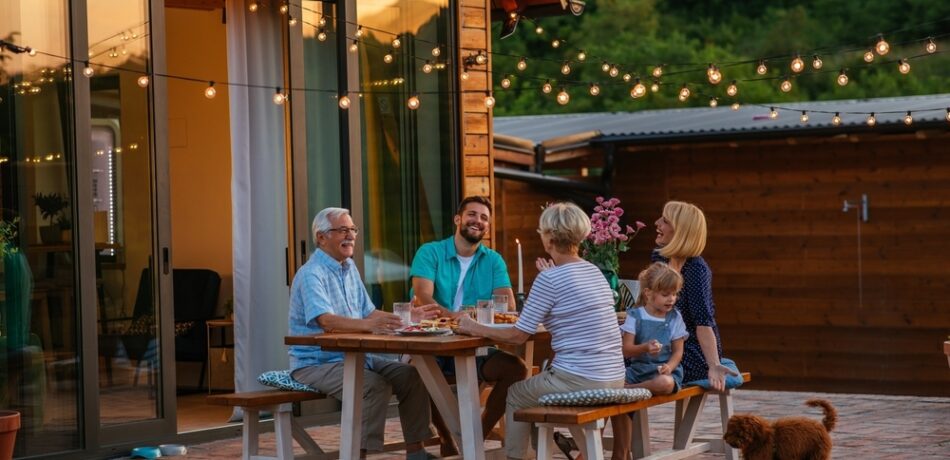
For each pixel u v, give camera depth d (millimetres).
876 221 13789
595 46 26312
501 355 6633
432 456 6547
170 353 7535
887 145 13711
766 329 14266
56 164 7027
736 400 9680
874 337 13797
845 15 26188
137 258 7395
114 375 7266
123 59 7344
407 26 9164
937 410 8953
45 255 6973
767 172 14211
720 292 14453
